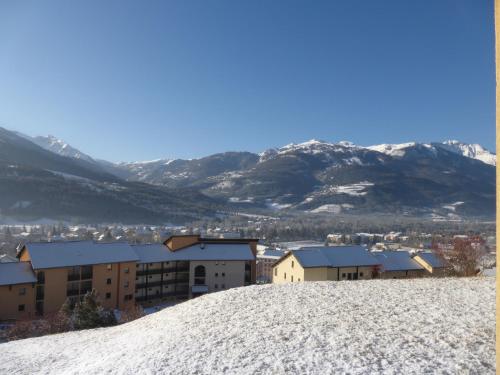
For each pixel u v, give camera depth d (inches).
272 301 869.2
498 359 279.3
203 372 511.2
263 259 5255.9
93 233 7800.2
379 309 736.3
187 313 872.3
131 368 556.4
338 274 2404.0
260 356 539.8
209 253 2925.7
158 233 7313.0
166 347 626.2
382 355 507.5
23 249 2406.5
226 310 828.6
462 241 1879.9
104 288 2429.9
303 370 485.1
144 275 2726.4
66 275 2271.2
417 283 1000.9
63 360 719.1
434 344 533.6
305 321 684.1
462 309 705.6
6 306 2074.3
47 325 1637.6
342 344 555.5
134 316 1756.9
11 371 695.7
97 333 955.3
